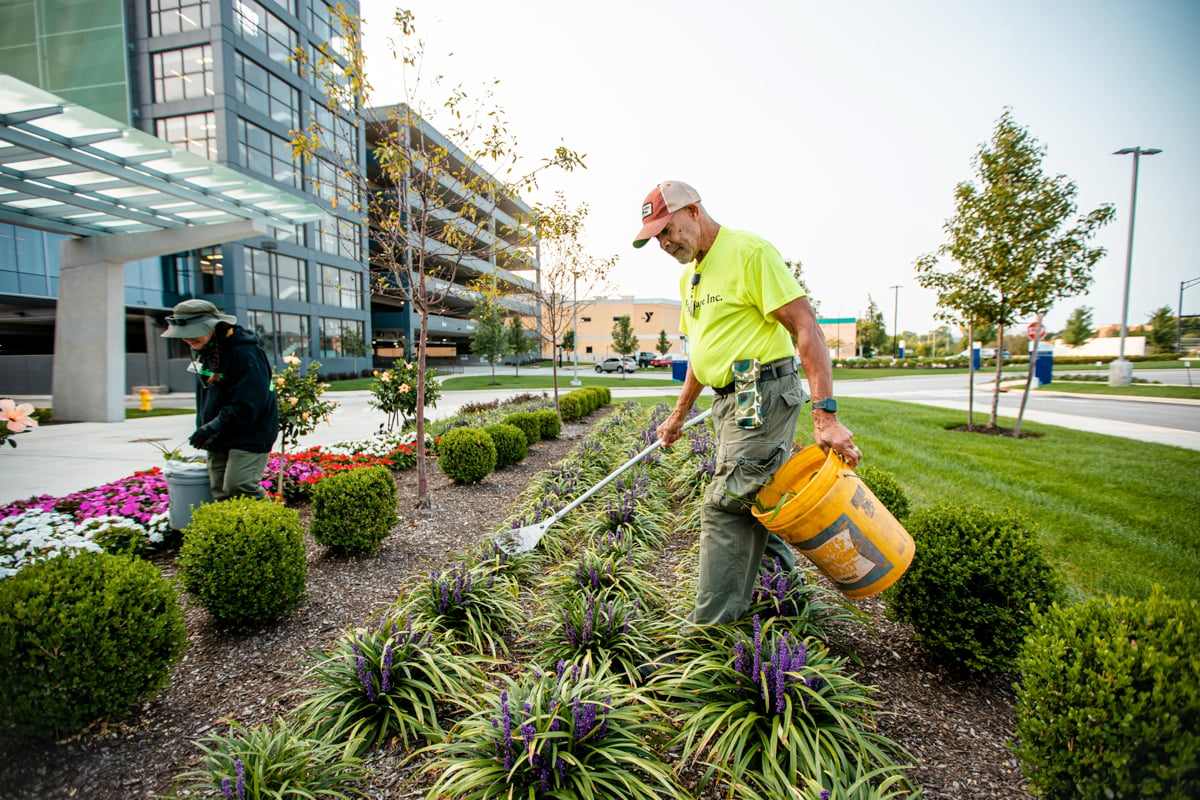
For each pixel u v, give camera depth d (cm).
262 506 295
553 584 307
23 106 654
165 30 2175
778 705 177
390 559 381
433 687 212
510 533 314
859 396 1842
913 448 748
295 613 301
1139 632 137
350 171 504
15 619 180
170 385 2272
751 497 218
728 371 220
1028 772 151
